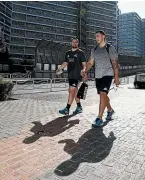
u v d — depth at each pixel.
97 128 4.34
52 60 32.72
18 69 85.25
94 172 2.48
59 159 2.87
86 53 32.97
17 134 4.01
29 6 97.81
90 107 6.85
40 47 31.00
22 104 7.88
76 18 109.94
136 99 9.33
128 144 3.39
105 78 4.52
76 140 3.63
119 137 3.75
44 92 14.13
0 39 77.00
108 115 5.04
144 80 18.28
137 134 3.90
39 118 5.36
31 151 3.17
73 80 5.62
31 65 92.88
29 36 98.00
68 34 107.56
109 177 2.35
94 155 2.98
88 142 3.52
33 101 8.84
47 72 32.16
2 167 2.66
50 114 5.90
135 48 182.50
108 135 3.87
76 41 5.59
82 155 2.99
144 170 2.50
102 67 4.53
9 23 90.62
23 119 5.26
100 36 4.57
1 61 73.94
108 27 124.06
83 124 4.68
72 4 109.00
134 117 5.29
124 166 2.62
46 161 2.82
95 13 118.62
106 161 2.77
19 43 95.38
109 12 124.75
